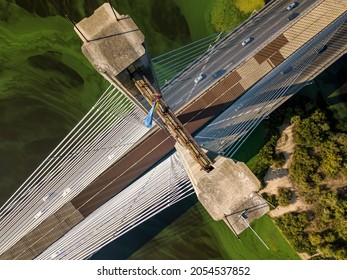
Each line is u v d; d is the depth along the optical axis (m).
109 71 25.61
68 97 47.06
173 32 46.41
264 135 46.28
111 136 42.12
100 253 46.81
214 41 45.97
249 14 45.56
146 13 46.44
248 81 42.12
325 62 42.97
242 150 46.41
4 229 43.12
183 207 46.59
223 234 46.50
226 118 42.34
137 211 42.00
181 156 36.00
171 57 45.94
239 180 29.23
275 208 42.78
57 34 46.81
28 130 47.12
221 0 46.00
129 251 46.88
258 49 42.28
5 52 47.09
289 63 42.59
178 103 42.25
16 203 43.34
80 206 42.94
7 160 47.16
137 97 31.00
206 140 41.69
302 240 44.62
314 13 42.03
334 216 44.47
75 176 42.78
